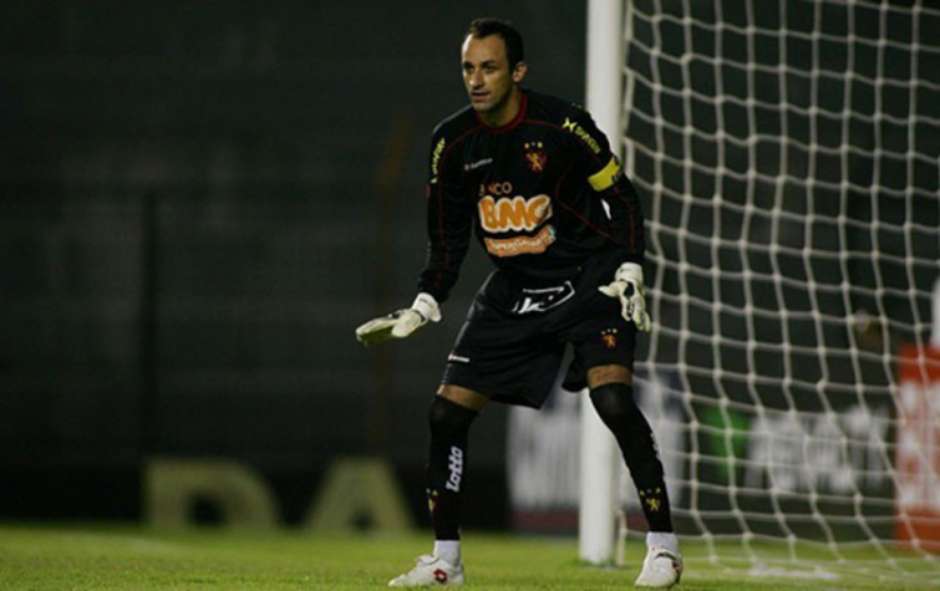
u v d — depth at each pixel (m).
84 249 56.53
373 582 19.88
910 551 36.78
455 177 18.05
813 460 43.03
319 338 54.88
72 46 64.62
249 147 60.16
